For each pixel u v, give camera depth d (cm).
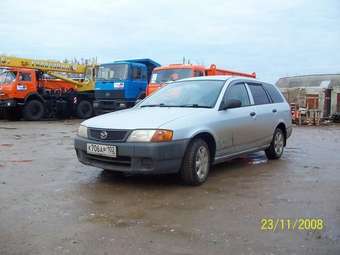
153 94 734
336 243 374
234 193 546
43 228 407
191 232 400
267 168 725
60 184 584
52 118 2159
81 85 2227
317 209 476
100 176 635
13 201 498
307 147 1045
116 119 589
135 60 2052
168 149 542
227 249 359
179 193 543
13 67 1970
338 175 668
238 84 726
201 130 584
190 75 1546
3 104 1900
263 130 756
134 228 410
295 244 371
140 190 555
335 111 2177
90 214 452
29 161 767
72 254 346
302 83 2630
